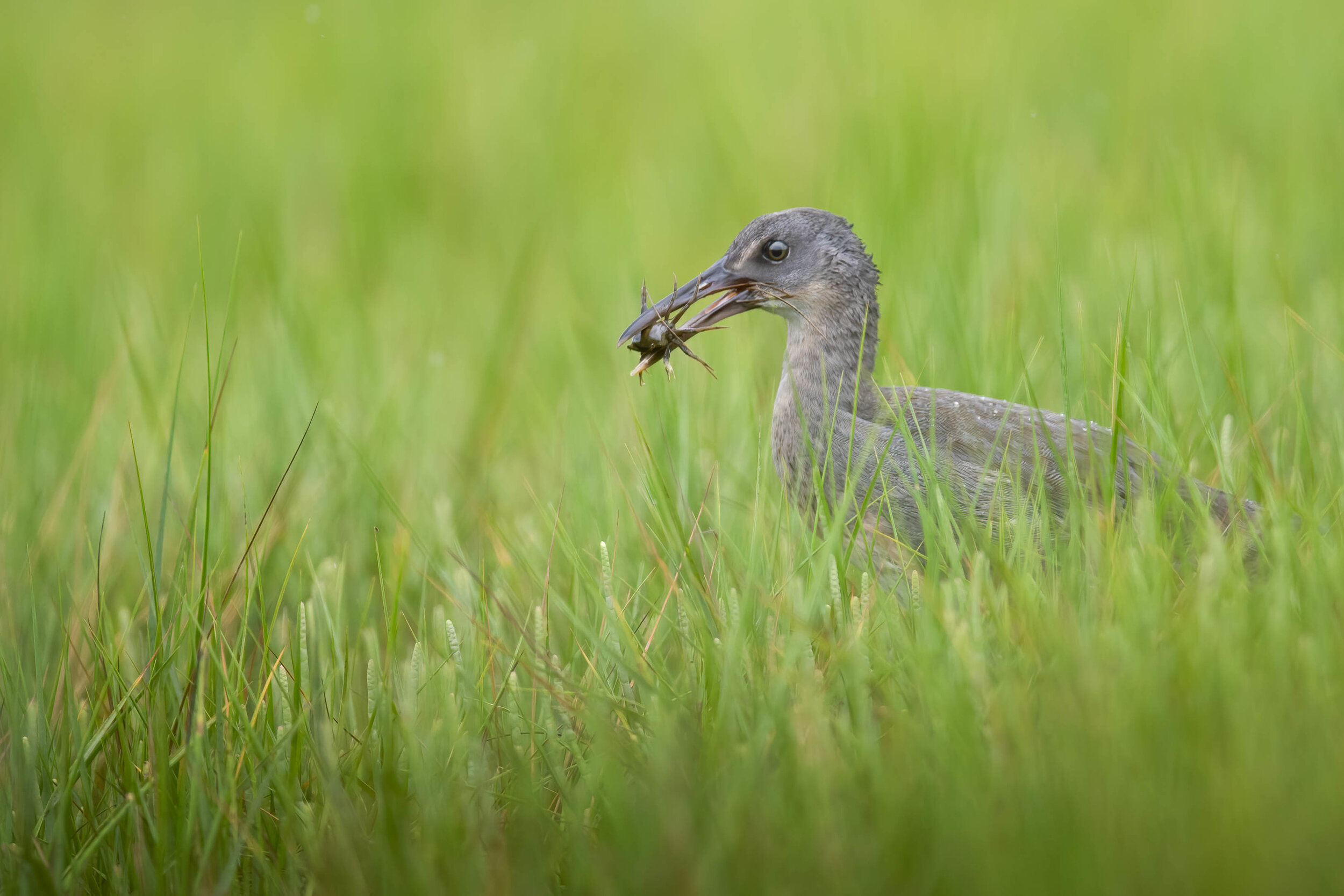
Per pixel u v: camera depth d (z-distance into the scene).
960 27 20.27
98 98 24.08
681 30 24.22
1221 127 17.88
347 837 6.41
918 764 6.08
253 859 6.84
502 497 11.33
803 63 20.59
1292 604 6.90
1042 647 6.77
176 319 15.69
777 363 12.85
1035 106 18.64
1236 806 5.36
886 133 15.27
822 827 5.77
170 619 7.84
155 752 7.01
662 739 6.46
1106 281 12.20
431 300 15.96
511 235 18.06
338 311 14.73
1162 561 7.37
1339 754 5.64
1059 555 8.13
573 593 8.62
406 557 8.71
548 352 14.00
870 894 5.53
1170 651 6.43
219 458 10.87
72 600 9.30
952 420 9.20
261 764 7.07
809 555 8.06
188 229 18.66
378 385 13.05
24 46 27.25
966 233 13.29
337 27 25.58
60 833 6.65
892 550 8.70
